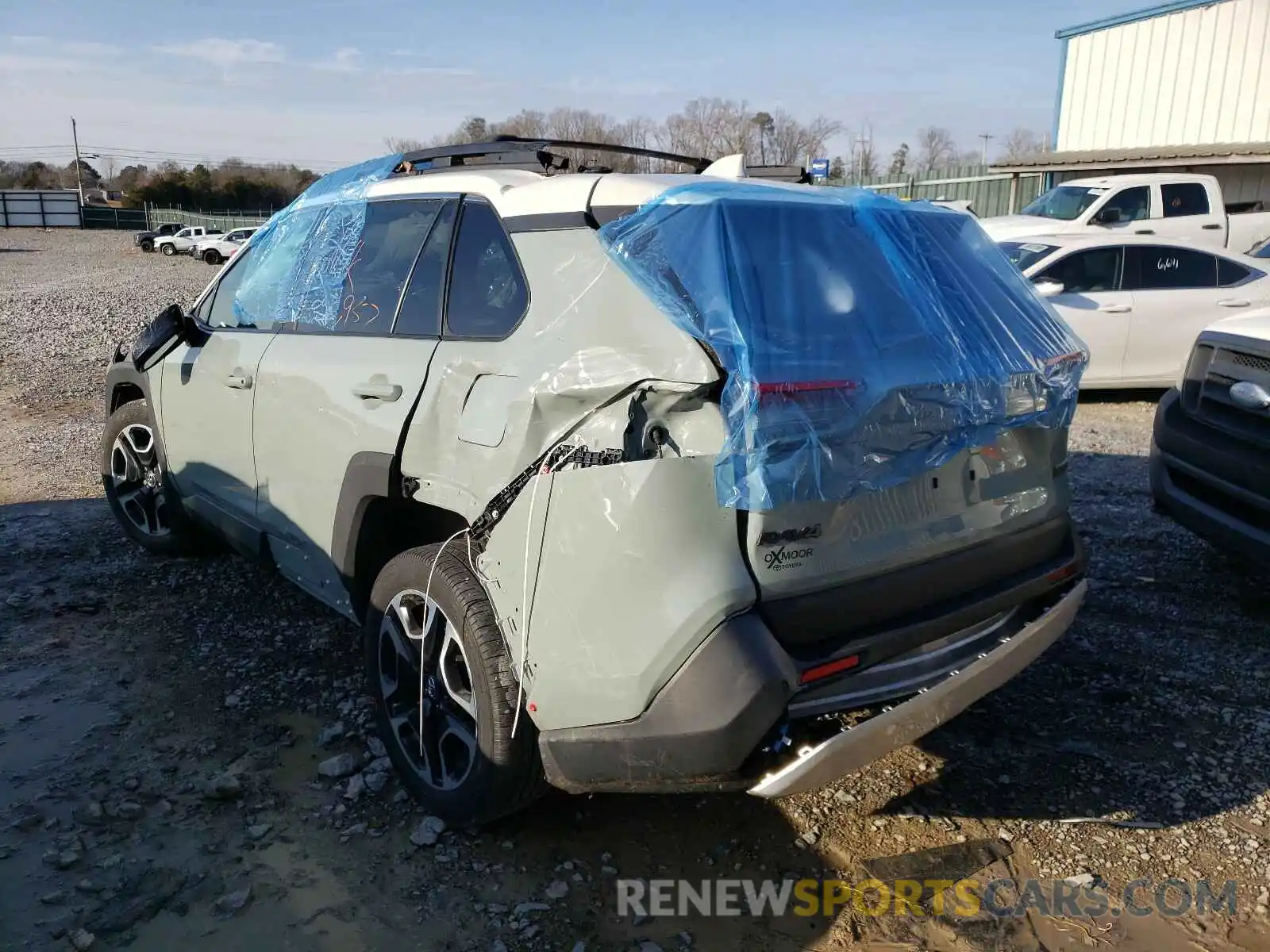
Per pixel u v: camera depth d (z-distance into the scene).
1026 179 24.09
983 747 3.62
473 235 3.25
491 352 2.98
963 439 2.81
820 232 2.86
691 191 2.80
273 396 3.89
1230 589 4.99
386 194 3.73
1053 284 9.42
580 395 2.63
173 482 4.96
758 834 3.14
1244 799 3.32
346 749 3.57
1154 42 22.38
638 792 2.57
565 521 2.59
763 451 2.40
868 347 2.65
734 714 2.36
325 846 3.06
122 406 5.36
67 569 5.23
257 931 2.70
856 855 3.05
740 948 2.67
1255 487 4.35
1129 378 9.64
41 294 22.53
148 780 3.37
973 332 2.96
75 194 72.44
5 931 2.67
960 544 2.89
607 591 2.50
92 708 3.83
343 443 3.47
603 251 2.78
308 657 4.26
